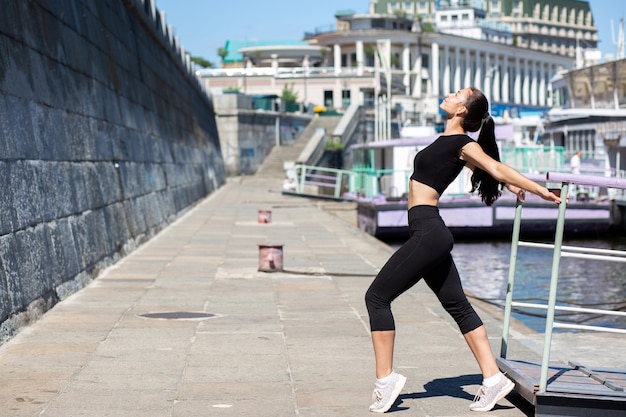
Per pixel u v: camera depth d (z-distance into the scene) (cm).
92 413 684
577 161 3628
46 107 1391
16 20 1288
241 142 7406
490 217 3228
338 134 7500
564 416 656
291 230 2723
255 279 1542
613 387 668
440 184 680
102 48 2062
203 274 1598
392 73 13162
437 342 973
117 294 1338
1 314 971
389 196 3469
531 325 1430
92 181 1662
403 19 16788
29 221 1170
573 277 2192
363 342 973
